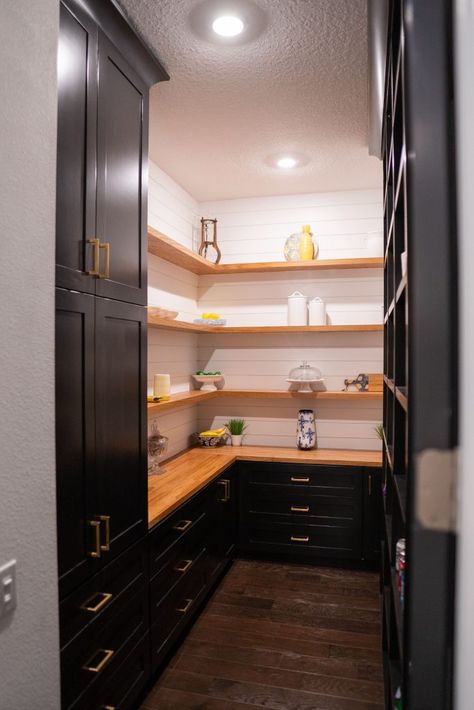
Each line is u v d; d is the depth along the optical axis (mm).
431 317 625
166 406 2609
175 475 2818
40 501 1147
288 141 2764
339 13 1698
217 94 2246
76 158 1461
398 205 1407
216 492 2938
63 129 1398
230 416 3846
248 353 3826
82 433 1489
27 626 1105
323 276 3705
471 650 609
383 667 2125
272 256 3766
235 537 3371
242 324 3830
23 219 1092
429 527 625
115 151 1700
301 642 2416
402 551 1380
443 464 623
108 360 1640
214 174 3273
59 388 1381
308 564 3334
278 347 3779
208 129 2602
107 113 1648
